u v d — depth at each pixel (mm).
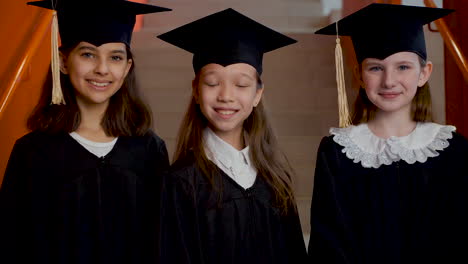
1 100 2480
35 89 2980
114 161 2004
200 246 1866
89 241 1946
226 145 1980
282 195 2012
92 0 1969
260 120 2090
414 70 1932
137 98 2172
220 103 1916
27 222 1914
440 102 3686
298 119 4180
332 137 2033
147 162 2074
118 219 1977
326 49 4754
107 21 2002
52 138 1981
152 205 1992
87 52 1979
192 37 2031
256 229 1938
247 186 1971
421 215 1889
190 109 2061
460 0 2650
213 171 1937
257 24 1956
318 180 1991
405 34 1945
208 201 1903
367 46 1985
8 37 2789
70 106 2020
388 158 1940
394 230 1892
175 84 4461
